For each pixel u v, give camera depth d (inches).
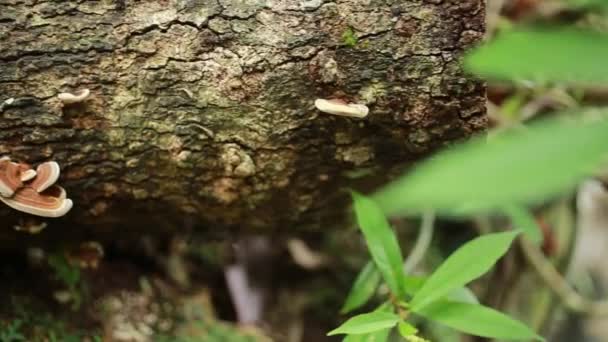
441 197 8.2
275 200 27.3
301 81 24.8
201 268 36.7
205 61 24.8
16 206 24.8
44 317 30.2
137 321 32.7
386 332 24.1
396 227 37.7
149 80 24.9
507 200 8.2
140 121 25.2
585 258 44.3
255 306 36.8
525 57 9.2
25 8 24.5
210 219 28.3
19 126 24.8
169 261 35.6
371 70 24.5
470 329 23.7
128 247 34.5
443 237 38.2
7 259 30.7
